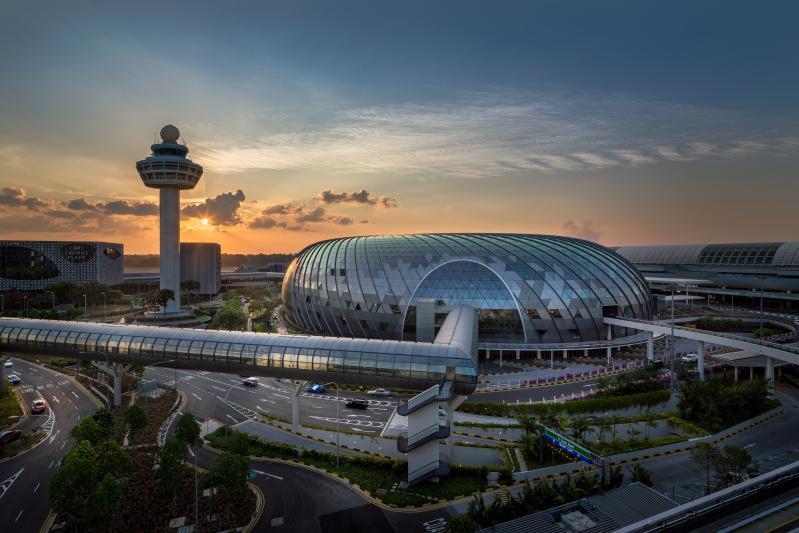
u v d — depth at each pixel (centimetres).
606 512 4244
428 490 5112
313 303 13050
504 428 6794
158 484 4997
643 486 4672
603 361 10438
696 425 6731
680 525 3200
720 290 18162
